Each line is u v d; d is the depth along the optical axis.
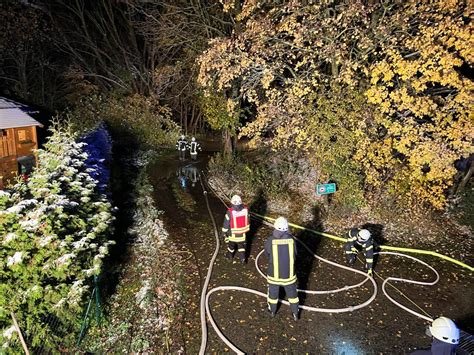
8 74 18.41
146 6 18.70
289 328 5.56
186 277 6.90
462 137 7.35
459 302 6.42
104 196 7.19
